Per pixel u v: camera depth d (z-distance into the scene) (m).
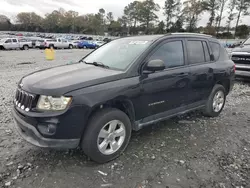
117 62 3.48
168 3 78.44
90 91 2.77
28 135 2.79
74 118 2.67
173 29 73.94
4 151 3.28
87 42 40.16
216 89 4.72
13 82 8.25
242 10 66.00
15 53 23.72
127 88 3.07
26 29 110.69
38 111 2.65
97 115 2.89
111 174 2.82
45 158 3.12
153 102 3.48
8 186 2.55
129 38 4.15
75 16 114.62
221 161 3.20
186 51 4.03
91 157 2.92
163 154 3.32
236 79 8.95
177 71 3.75
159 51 3.58
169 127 4.32
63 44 36.06
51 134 2.62
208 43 4.58
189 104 4.19
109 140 3.04
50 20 110.44
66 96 2.63
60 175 2.77
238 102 6.24
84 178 2.72
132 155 3.26
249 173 2.93
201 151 3.45
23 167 2.91
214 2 68.19
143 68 3.31
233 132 4.19
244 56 7.90
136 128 3.41
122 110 3.25
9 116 4.64
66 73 3.17
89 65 3.68
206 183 2.71
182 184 2.68
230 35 66.31
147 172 2.88
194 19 72.44
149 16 85.31
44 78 3.00
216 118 4.90
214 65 4.54
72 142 2.75
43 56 20.50
